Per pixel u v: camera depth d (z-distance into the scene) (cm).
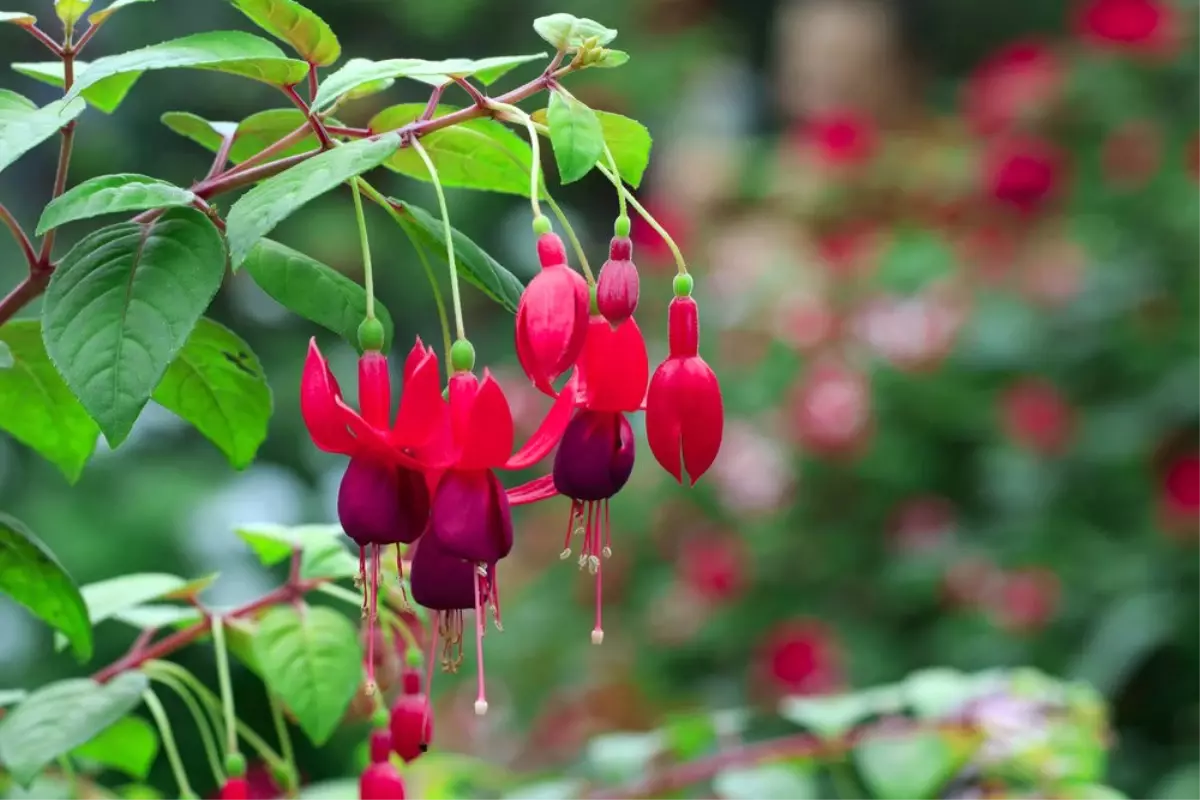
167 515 263
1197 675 180
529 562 234
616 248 79
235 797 85
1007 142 217
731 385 226
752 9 434
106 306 77
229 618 90
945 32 432
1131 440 191
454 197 343
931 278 220
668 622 210
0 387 89
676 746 103
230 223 76
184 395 87
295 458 306
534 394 237
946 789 103
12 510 261
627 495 227
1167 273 202
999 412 201
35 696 86
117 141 313
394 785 85
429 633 93
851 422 204
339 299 80
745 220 253
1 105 79
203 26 321
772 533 210
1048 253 210
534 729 204
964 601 192
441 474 78
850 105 284
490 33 377
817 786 137
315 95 81
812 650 186
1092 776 100
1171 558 182
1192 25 215
